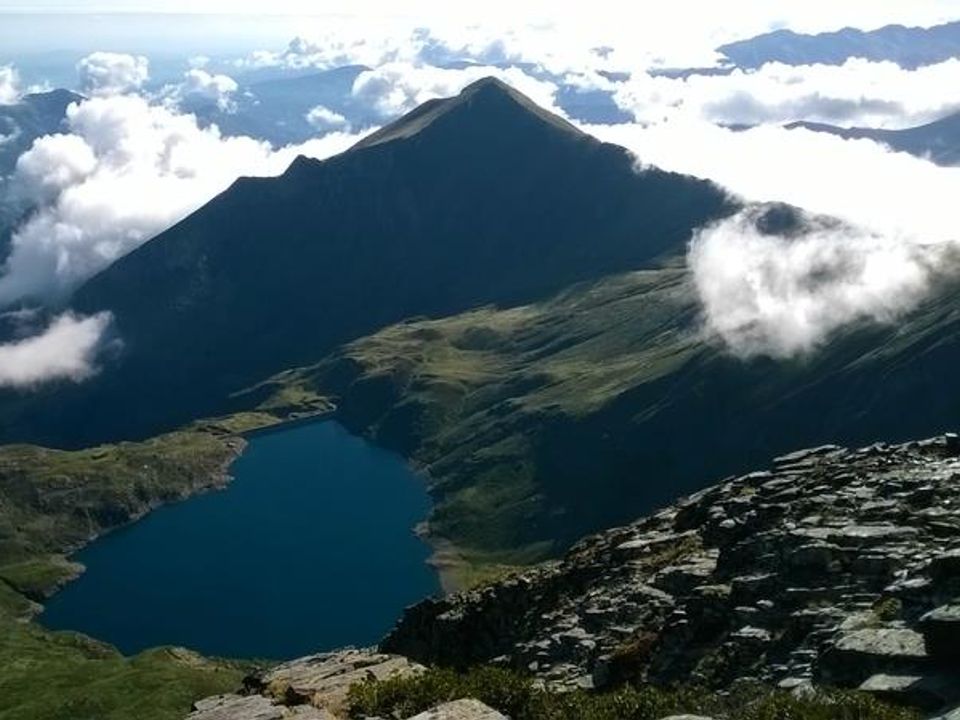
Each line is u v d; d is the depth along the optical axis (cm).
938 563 2778
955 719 1880
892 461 4994
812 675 2664
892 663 2409
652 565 4994
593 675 3881
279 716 3244
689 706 2786
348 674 3869
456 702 2575
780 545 3950
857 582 3381
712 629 3681
